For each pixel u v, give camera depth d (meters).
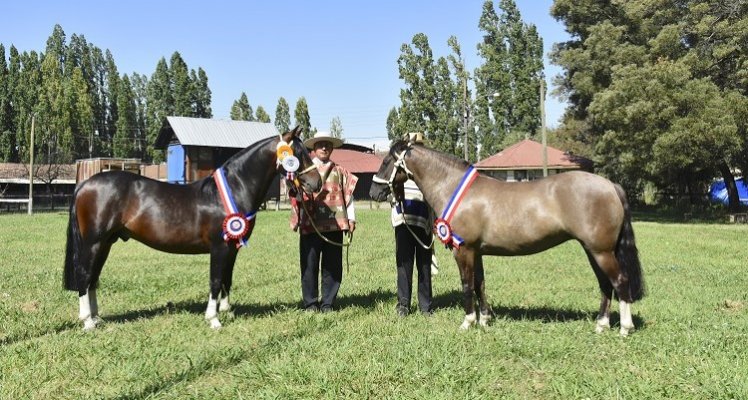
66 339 5.96
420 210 7.25
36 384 4.71
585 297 8.35
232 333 6.27
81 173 39.41
